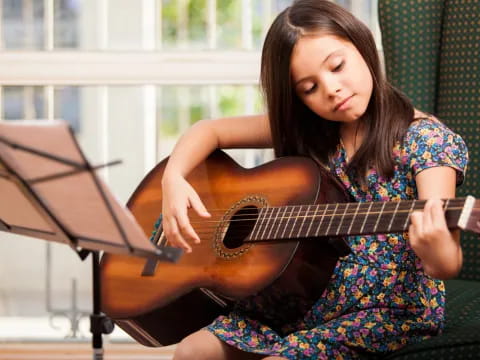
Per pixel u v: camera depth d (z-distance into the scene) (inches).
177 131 141.6
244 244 77.3
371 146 75.9
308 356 71.2
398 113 76.5
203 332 77.3
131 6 140.2
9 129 58.0
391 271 74.4
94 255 87.3
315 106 75.9
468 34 102.2
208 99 139.8
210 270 79.1
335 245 72.9
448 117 102.7
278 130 81.4
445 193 71.5
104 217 61.5
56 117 142.6
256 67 128.9
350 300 75.2
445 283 96.1
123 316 85.0
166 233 81.5
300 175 78.6
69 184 60.6
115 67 130.0
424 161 73.3
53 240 69.5
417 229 62.6
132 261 86.1
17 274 142.0
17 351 127.5
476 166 99.7
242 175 83.6
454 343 71.5
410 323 73.8
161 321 85.0
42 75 130.6
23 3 139.2
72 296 140.5
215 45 137.4
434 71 105.1
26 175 61.7
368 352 73.0
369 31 76.8
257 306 78.2
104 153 144.0
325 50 74.1
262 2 135.5
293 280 74.8
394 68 106.0
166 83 129.8
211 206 83.2
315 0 77.7
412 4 105.0
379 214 66.9
